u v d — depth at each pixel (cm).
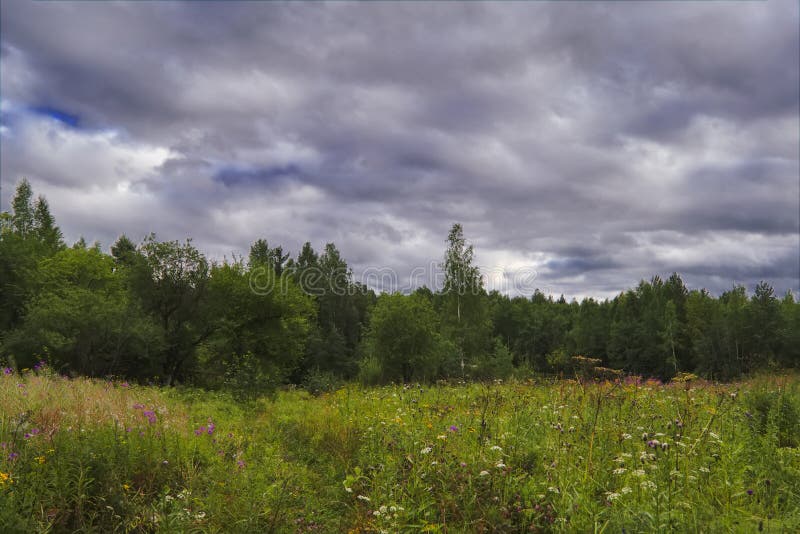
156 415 798
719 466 493
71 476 497
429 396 1082
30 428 587
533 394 970
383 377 4297
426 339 4281
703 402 772
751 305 5625
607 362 7612
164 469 579
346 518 522
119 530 461
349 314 7050
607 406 790
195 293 3397
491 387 1080
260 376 1590
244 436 812
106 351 2684
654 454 512
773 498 430
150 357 3027
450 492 478
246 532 461
